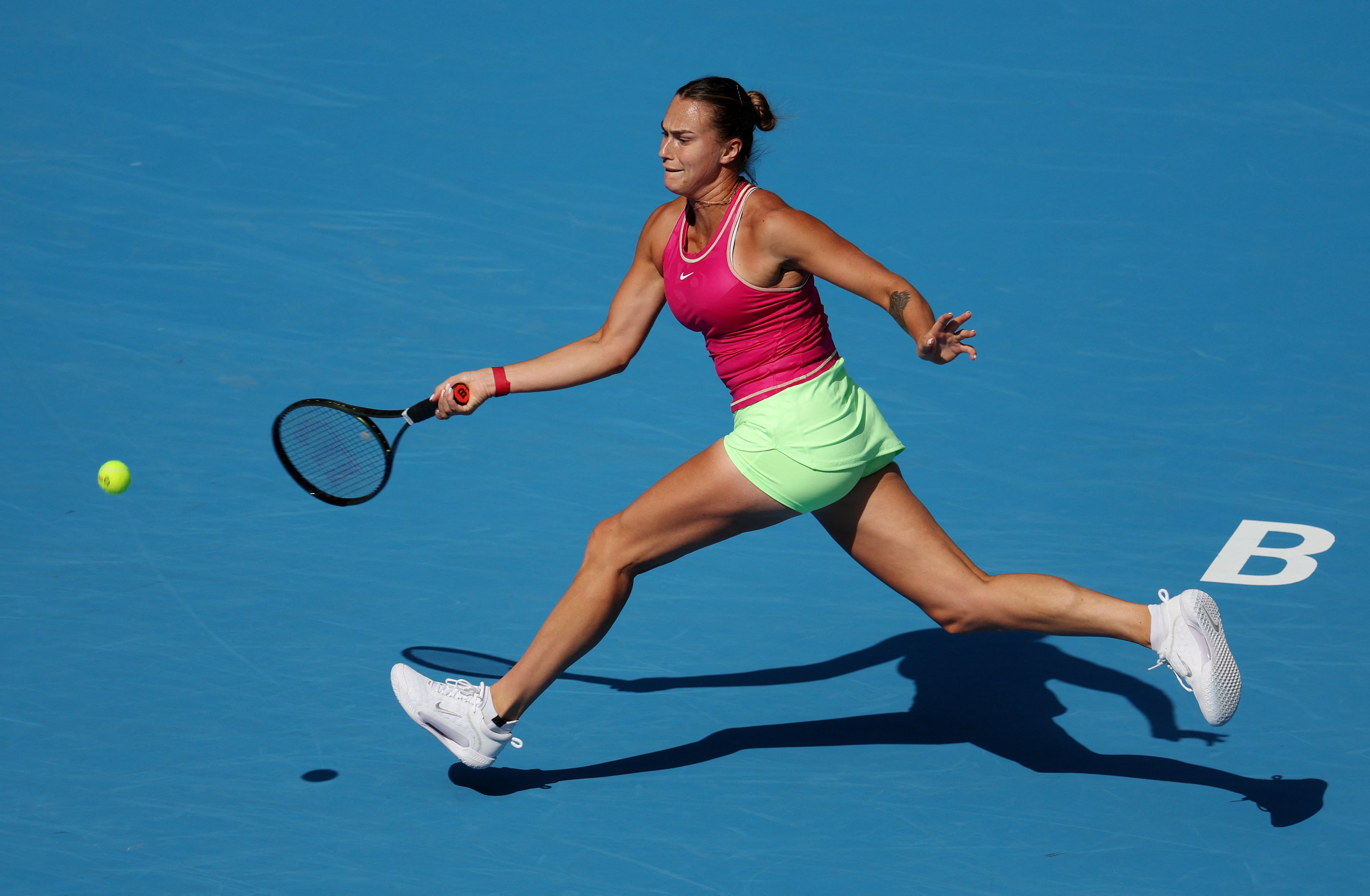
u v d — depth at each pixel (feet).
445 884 56.03
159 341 106.83
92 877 55.77
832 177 135.95
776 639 75.41
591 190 133.59
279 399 99.96
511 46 161.89
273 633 73.92
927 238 125.59
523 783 63.10
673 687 71.00
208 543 82.53
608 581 59.31
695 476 58.08
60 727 65.62
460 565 81.30
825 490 57.52
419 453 94.79
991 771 64.18
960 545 83.76
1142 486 90.38
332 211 128.06
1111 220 128.47
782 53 161.27
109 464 78.23
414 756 64.69
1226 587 78.89
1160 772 63.98
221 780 62.34
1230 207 130.21
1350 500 88.12
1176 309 114.21
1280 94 151.43
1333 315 112.78
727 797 62.23
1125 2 174.29
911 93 152.66
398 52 159.63
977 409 100.73
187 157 136.15
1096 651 74.59
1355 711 68.18
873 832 59.77
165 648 72.18
